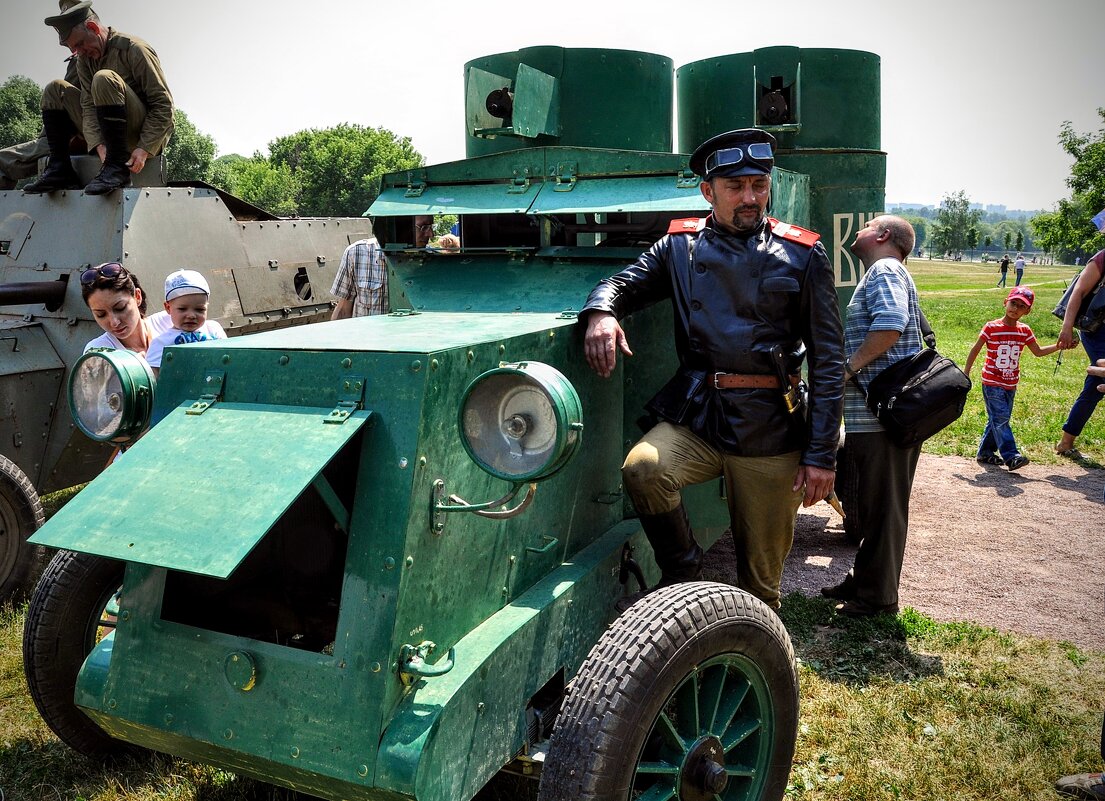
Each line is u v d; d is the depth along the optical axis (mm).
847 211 5266
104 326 3902
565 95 4156
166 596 2395
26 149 6660
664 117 4391
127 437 2627
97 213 5742
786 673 2660
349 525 2225
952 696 3732
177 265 6008
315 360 2268
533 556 2672
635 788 2574
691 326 2957
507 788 3043
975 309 24141
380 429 2152
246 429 2252
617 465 3197
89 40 5797
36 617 3080
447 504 2213
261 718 2186
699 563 3002
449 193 3895
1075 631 4375
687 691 2469
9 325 5531
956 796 3100
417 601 2152
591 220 4203
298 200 77062
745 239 2941
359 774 2051
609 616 2988
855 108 5285
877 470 4238
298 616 2674
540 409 2107
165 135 6172
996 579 5066
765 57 5047
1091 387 7566
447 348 2217
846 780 3176
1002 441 7402
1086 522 6066
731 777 2668
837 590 4707
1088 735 3453
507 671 2369
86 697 2406
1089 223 30656
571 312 3082
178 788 3129
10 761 3391
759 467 2936
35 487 5543
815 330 2904
